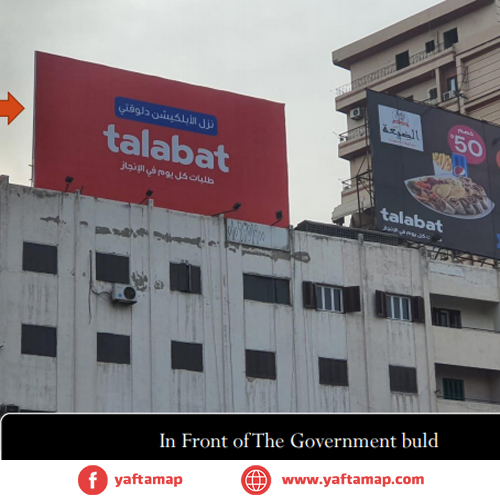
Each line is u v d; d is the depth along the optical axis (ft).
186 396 118.62
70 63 126.21
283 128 139.03
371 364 132.36
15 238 114.62
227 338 123.34
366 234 141.79
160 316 120.06
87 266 117.60
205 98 134.31
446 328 140.87
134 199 125.49
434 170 146.72
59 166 121.90
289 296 129.70
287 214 135.13
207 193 130.62
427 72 202.49
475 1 200.85
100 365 114.73
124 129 127.24
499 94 191.21
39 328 112.78
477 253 146.72
